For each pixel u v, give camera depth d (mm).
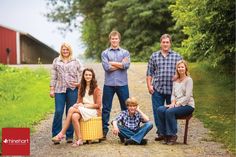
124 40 34906
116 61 9117
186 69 8789
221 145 8789
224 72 16219
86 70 8906
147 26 34250
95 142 8953
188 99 8695
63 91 8969
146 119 8758
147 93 14836
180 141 9102
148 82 9180
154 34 33969
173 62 9047
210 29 12977
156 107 9102
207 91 14523
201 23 13109
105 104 9219
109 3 34969
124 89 9188
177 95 8773
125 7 34781
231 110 11906
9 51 35531
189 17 14227
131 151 8234
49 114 12016
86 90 8938
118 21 35406
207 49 13820
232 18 12500
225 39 13023
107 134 9727
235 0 12148
